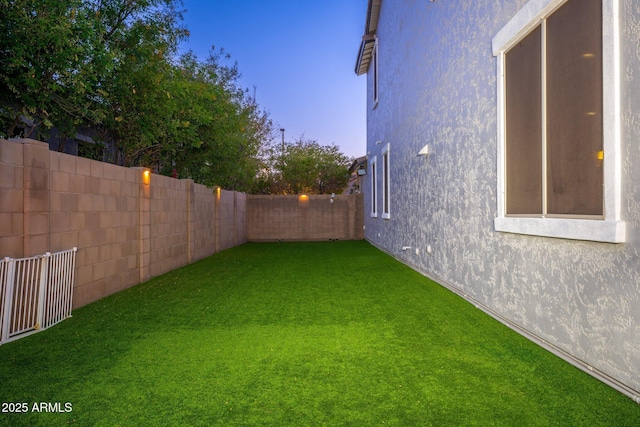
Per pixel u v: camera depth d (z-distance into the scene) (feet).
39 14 15.94
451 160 20.95
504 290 15.15
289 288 22.43
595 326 10.18
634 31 8.90
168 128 27.61
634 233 8.90
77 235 18.07
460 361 11.53
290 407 8.91
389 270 28.76
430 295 20.24
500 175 15.20
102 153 30.91
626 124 9.18
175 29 26.37
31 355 12.12
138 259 24.27
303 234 57.52
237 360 11.75
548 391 9.53
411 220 29.91
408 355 12.06
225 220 45.34
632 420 8.17
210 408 8.88
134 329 14.80
